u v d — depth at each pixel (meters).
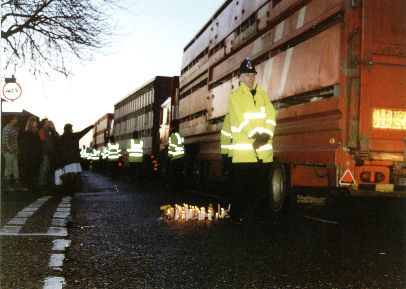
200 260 5.43
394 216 9.75
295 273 4.89
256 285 4.43
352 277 4.75
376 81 7.84
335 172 7.85
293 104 9.52
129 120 42.53
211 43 15.84
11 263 5.09
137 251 5.88
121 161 32.66
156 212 10.06
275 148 10.32
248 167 8.02
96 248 6.01
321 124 8.31
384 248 6.24
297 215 9.75
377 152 7.82
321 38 8.37
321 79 8.30
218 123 14.73
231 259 5.49
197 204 11.96
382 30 7.86
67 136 14.52
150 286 4.35
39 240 6.43
